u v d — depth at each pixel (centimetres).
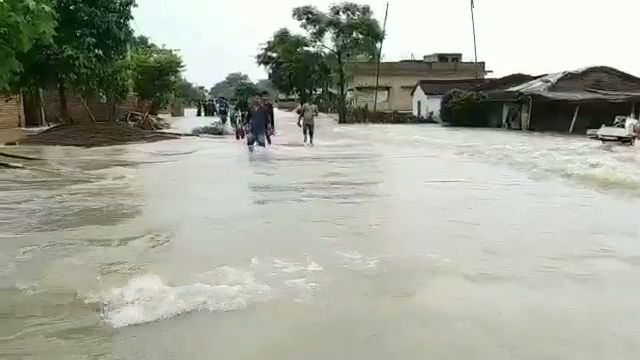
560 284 604
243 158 1861
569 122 3650
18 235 829
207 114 6341
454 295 572
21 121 3541
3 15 1205
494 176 1420
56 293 583
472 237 800
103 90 3203
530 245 757
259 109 2067
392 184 1294
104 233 836
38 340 475
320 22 5234
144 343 468
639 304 546
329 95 7288
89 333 488
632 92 3594
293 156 1927
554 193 1165
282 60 7069
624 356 441
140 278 625
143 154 1994
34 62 2675
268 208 1016
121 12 2852
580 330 488
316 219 923
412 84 6028
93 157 1889
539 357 440
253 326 499
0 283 615
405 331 488
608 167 1544
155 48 5094
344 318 516
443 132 3500
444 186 1263
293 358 441
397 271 648
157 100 4856
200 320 513
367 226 871
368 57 5497
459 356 442
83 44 2709
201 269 659
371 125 4641
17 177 1420
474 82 5341
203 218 934
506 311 530
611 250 732
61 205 1052
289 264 677
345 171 1525
